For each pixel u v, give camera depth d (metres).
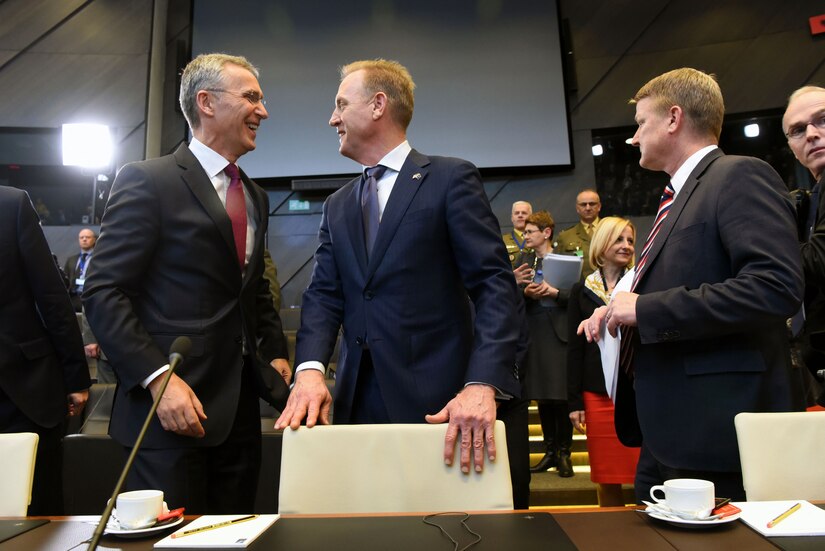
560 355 3.35
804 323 1.82
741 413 1.26
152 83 7.24
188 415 1.44
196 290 1.61
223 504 1.67
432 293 1.62
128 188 1.60
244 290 1.70
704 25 6.86
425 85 6.82
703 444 1.37
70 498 2.38
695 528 0.98
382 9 6.99
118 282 1.51
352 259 1.68
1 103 7.09
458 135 6.73
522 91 6.76
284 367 1.89
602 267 2.89
